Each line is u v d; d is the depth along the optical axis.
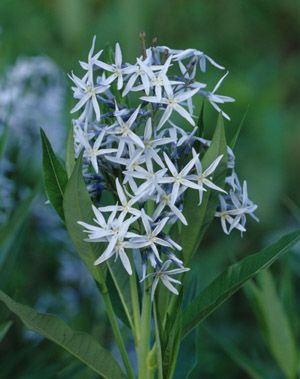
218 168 0.40
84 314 0.70
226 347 0.54
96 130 0.40
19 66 0.73
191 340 0.47
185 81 0.41
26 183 0.71
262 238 0.90
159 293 0.42
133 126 0.40
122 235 0.39
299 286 0.75
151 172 0.39
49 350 0.60
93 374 0.58
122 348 0.43
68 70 0.87
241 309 0.82
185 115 0.40
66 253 0.73
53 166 0.41
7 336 0.66
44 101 0.74
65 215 0.40
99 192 0.41
